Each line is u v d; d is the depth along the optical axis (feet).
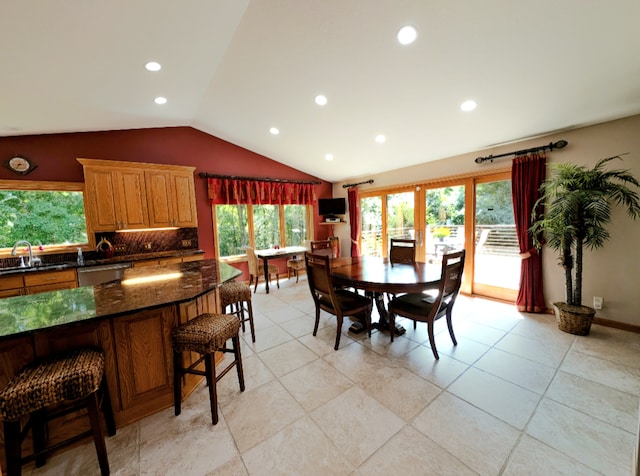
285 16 7.08
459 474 4.38
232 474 4.49
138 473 4.55
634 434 5.08
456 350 8.39
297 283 17.81
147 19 6.06
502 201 12.37
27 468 4.70
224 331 5.85
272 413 5.88
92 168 11.94
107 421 5.32
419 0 6.22
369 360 7.95
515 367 7.38
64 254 12.19
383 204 18.13
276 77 9.70
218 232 16.87
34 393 3.89
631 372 6.97
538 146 10.96
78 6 5.11
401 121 11.47
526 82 8.11
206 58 8.49
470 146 12.60
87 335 5.17
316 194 21.08
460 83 8.60
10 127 10.19
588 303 10.00
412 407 5.95
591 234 8.75
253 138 15.76
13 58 6.23
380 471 4.46
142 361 5.79
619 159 9.09
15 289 9.91
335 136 13.87
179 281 7.15
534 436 5.11
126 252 13.58
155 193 13.43
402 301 8.79
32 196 11.74
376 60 8.24
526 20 6.19
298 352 8.52
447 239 14.56
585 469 4.42
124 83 8.86
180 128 15.10
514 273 12.21
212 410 5.57
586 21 5.97
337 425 5.49
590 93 8.09
